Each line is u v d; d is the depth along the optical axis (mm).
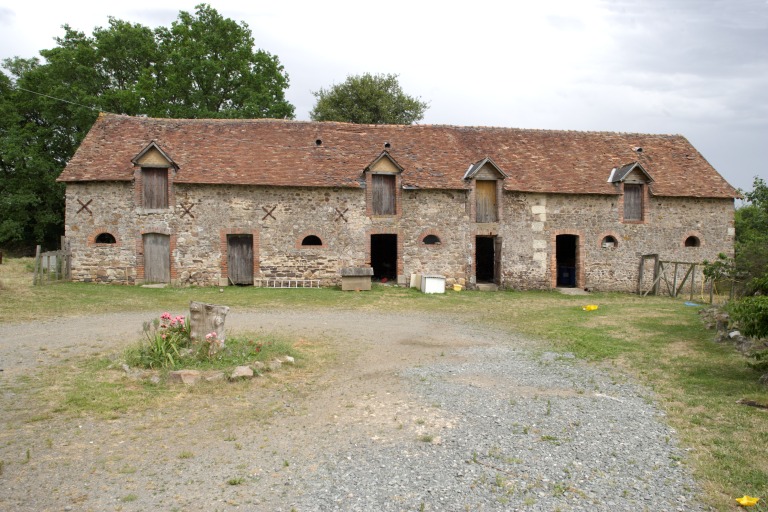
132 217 20500
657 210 23656
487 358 10727
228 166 21328
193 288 20156
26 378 8352
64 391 7789
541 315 16453
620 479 5539
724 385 8734
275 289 20453
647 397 8188
